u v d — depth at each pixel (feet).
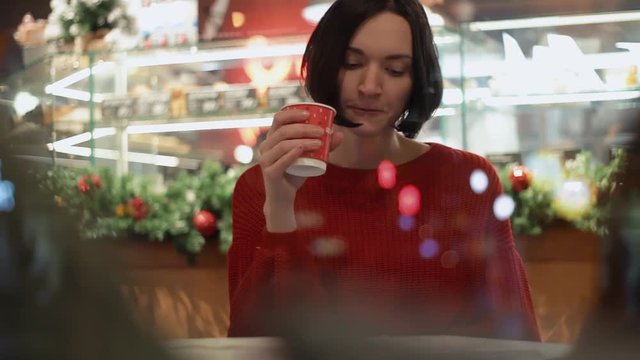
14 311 1.18
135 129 9.53
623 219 2.00
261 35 9.93
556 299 7.25
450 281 3.99
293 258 3.44
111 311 1.24
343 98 4.21
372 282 3.88
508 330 3.88
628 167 2.07
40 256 1.21
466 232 4.15
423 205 4.18
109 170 8.72
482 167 4.44
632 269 1.93
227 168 9.37
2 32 9.37
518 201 7.59
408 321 3.06
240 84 9.57
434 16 8.71
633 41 8.73
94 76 9.56
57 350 1.18
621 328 1.86
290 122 3.60
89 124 9.36
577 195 7.39
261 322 2.79
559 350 2.17
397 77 4.21
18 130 1.53
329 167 4.27
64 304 1.20
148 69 9.75
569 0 9.25
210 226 8.22
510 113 8.76
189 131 9.55
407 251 4.01
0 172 1.30
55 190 1.40
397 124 4.52
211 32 10.99
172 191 8.59
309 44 4.32
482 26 8.91
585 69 8.68
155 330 1.30
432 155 4.41
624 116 2.23
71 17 9.71
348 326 2.26
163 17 10.41
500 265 4.19
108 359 1.21
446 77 8.69
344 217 4.11
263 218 4.10
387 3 4.18
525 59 8.83
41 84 9.05
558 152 8.21
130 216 8.09
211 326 6.08
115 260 1.31
